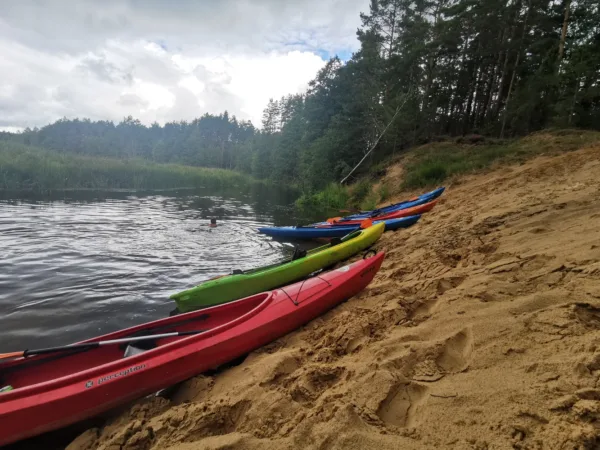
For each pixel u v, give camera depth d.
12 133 85.44
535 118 23.12
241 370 3.57
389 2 30.17
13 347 4.70
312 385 2.92
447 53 27.94
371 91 27.89
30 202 16.31
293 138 46.69
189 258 8.84
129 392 3.25
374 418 2.31
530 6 23.64
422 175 17.70
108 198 19.66
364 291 5.24
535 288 3.47
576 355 2.30
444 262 5.38
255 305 4.68
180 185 30.44
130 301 6.19
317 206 20.73
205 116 110.06
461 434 2.02
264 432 2.48
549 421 1.90
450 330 3.15
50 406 2.96
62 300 6.11
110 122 117.81
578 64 18.97
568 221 5.29
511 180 10.90
